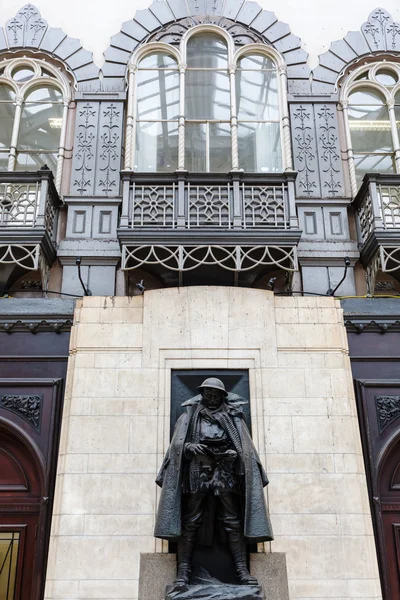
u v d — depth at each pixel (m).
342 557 6.99
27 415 8.06
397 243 8.80
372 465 7.84
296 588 6.86
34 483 7.99
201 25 10.82
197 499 6.62
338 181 10.01
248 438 6.72
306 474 7.33
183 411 7.62
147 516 7.11
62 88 10.63
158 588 6.80
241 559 6.61
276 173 9.38
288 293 9.09
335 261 9.40
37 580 7.27
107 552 6.96
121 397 7.63
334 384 7.78
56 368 8.30
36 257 8.62
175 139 10.01
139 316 8.05
